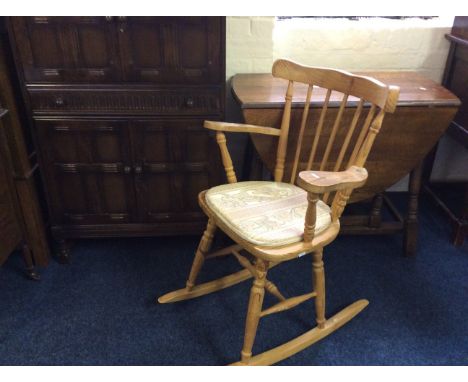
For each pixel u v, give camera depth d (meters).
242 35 2.11
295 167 1.71
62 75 1.69
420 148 1.86
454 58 2.21
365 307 1.82
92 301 1.84
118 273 2.00
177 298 1.82
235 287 1.93
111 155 1.86
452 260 2.12
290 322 1.75
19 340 1.64
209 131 1.83
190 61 1.70
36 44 1.64
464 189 2.63
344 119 1.77
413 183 2.01
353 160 1.47
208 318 1.76
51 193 1.92
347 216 2.17
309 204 1.27
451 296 1.89
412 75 2.12
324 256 2.14
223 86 1.75
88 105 1.75
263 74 2.15
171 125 1.81
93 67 1.69
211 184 1.96
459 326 1.74
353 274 2.02
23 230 1.87
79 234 2.02
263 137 1.78
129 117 1.78
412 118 1.77
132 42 1.65
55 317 1.75
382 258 2.13
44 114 1.76
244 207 1.53
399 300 1.87
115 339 1.66
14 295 1.86
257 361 1.53
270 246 1.34
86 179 1.91
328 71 1.55
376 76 2.09
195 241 2.23
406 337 1.68
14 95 1.76
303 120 1.65
